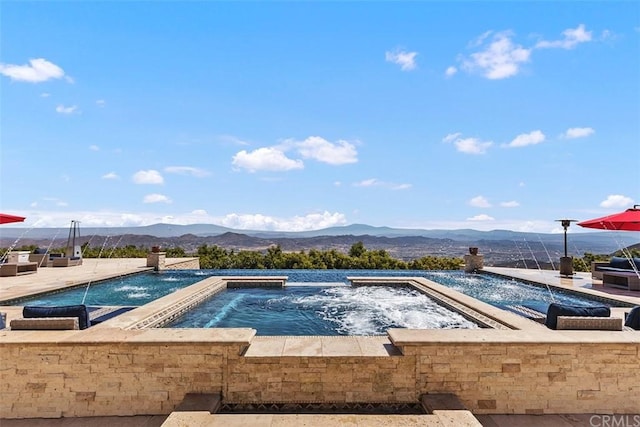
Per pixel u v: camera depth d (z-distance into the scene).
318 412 4.09
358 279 11.38
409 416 3.52
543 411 4.16
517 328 5.30
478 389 4.17
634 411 4.17
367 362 4.16
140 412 4.11
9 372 4.11
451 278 13.45
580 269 16.23
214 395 4.09
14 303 8.22
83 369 4.11
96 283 11.41
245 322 7.11
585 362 4.18
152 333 4.38
